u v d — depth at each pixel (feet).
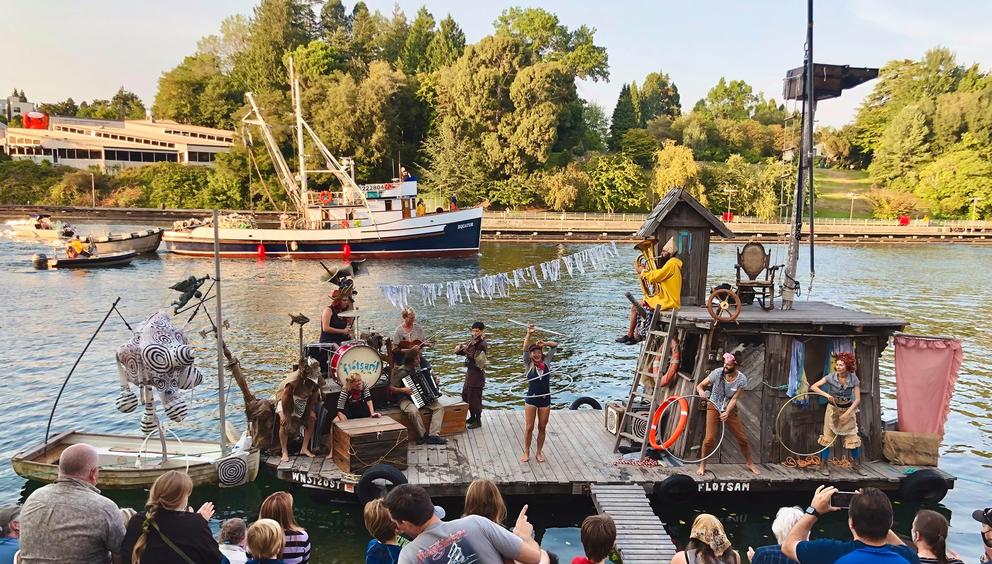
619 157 296.71
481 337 40.93
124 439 39.01
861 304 107.45
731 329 34.81
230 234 155.94
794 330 34.94
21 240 175.94
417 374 38.52
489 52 284.82
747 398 35.68
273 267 142.51
